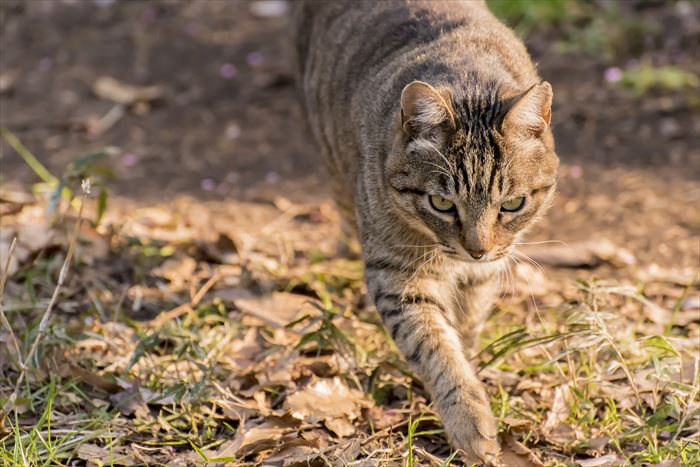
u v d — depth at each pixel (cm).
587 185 1048
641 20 1343
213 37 1425
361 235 708
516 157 629
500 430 632
